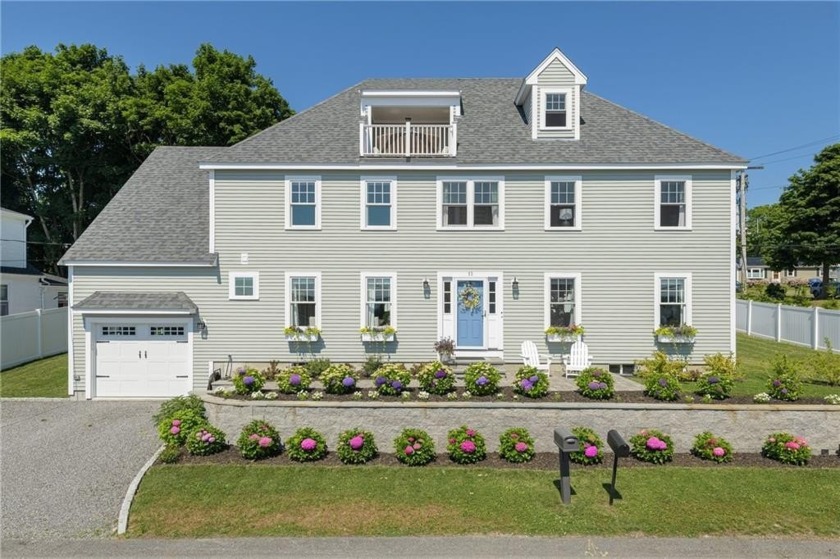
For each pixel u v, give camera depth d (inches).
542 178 611.5
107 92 1193.4
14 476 350.0
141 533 271.1
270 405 385.1
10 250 989.8
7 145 1171.3
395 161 613.9
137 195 684.7
